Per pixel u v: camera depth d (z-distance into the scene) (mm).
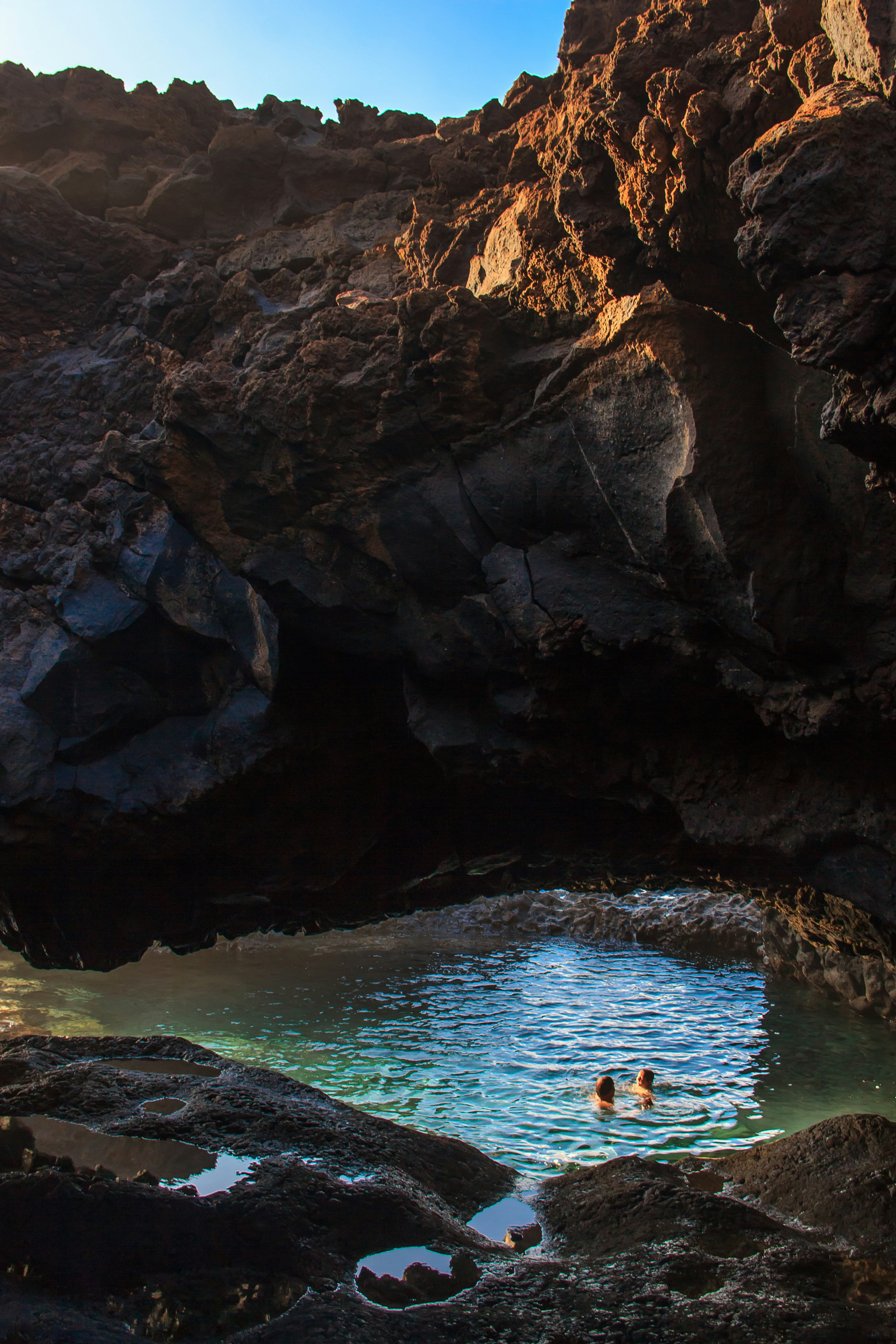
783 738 7992
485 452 7871
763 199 4285
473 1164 8180
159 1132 7473
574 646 7973
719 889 11984
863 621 6664
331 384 7887
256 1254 5727
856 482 6305
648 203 5945
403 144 12109
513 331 7707
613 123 5977
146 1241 5668
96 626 10289
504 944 29516
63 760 10562
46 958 12125
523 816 11094
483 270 8875
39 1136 7391
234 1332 5035
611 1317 5352
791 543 6543
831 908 10125
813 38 5148
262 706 10062
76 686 10430
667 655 7742
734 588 6836
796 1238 6516
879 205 4152
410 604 8766
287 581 8672
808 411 6324
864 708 6887
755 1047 20219
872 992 21391
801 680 7055
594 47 8883
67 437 11562
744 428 6441
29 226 12016
